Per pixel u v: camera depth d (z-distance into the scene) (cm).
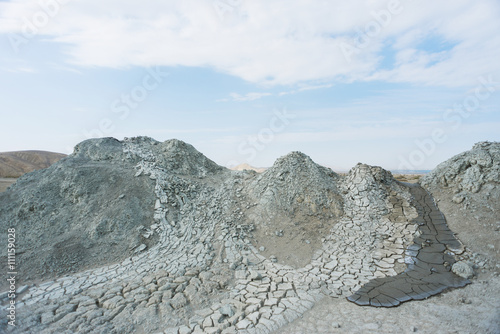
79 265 1329
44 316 962
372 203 1717
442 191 1772
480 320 862
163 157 2169
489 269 1193
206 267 1283
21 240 1441
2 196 1675
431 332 832
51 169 1880
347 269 1265
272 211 1675
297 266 1316
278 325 930
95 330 890
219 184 2100
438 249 1348
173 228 1588
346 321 927
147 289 1112
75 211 1609
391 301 1023
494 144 1777
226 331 902
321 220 1622
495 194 1550
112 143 2181
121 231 1511
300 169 1888
